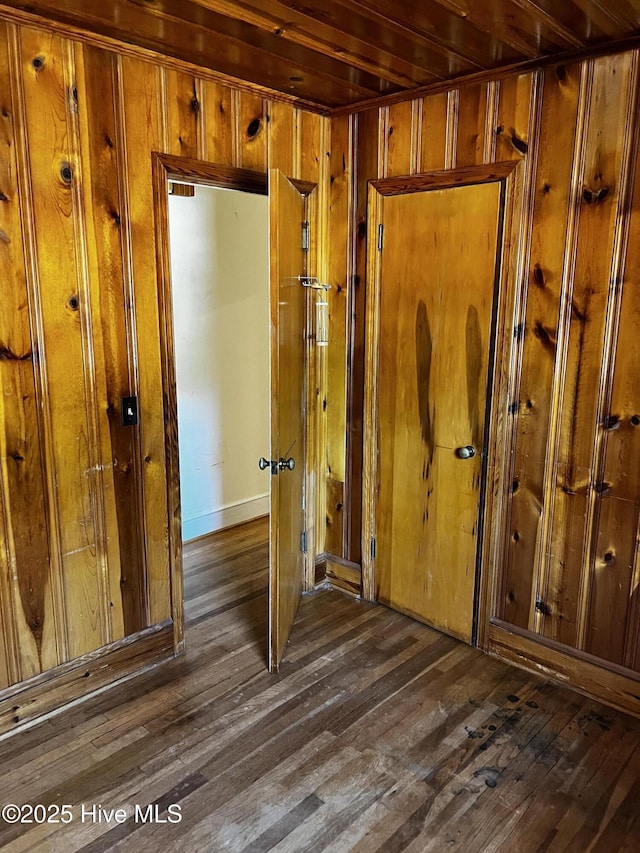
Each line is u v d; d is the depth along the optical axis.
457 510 2.94
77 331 2.35
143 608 2.74
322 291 3.28
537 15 1.98
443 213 2.78
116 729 2.38
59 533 2.41
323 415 3.44
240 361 4.39
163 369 2.65
